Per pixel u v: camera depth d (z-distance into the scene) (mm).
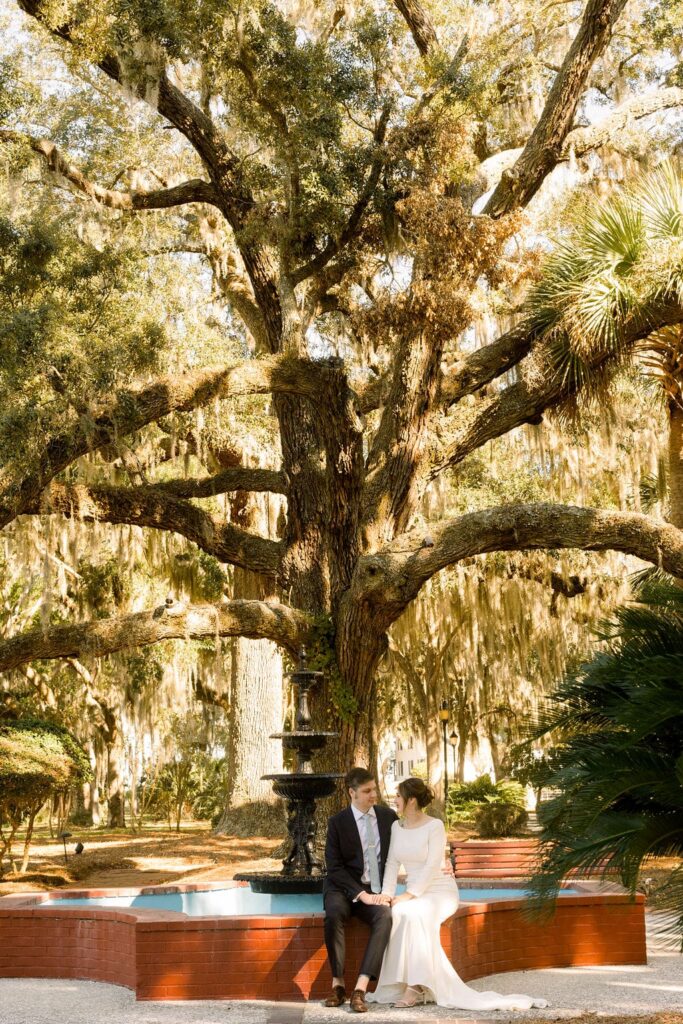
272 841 19672
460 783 34656
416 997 7281
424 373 14547
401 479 14781
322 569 15766
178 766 37000
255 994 7652
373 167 14203
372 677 14516
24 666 26453
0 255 13930
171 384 13297
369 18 14461
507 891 11836
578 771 6973
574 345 13477
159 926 7750
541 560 22562
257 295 15906
